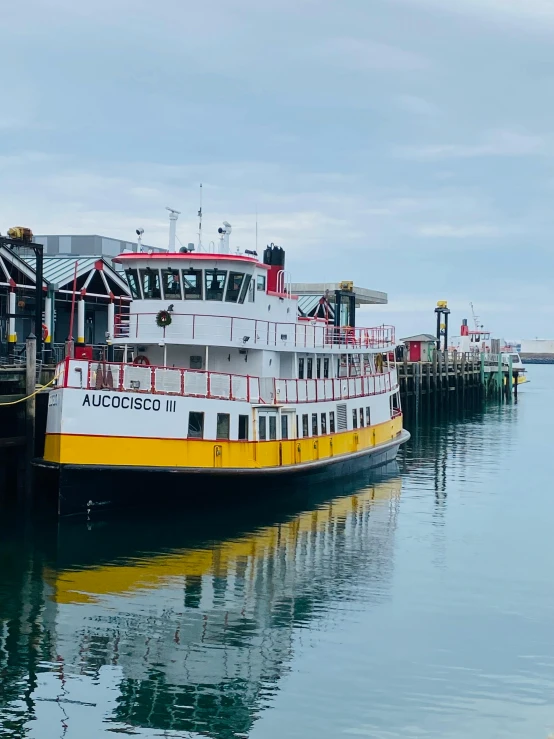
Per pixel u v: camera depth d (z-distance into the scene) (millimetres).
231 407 36781
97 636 24641
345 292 59375
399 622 26484
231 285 38531
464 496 45500
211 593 28281
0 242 41125
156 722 20391
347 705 21266
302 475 41250
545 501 44656
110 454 33281
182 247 39750
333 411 44875
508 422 89375
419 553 33938
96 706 20953
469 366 111562
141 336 38906
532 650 24672
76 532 33281
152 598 27609
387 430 53562
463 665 23578
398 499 44125
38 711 20703
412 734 20078
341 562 32312
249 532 35844
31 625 25219
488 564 32719
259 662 23391
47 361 45031
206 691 21781
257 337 39969
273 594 28438
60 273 57000
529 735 20125
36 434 36375
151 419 34188
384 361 67062
